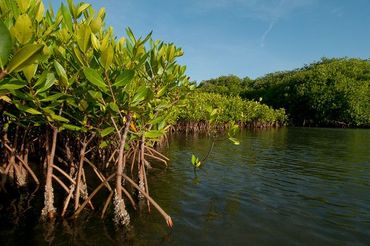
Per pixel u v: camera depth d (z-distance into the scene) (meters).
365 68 54.22
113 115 5.19
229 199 7.24
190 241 5.07
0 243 4.82
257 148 16.84
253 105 38.28
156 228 5.52
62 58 4.77
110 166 10.16
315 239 5.21
